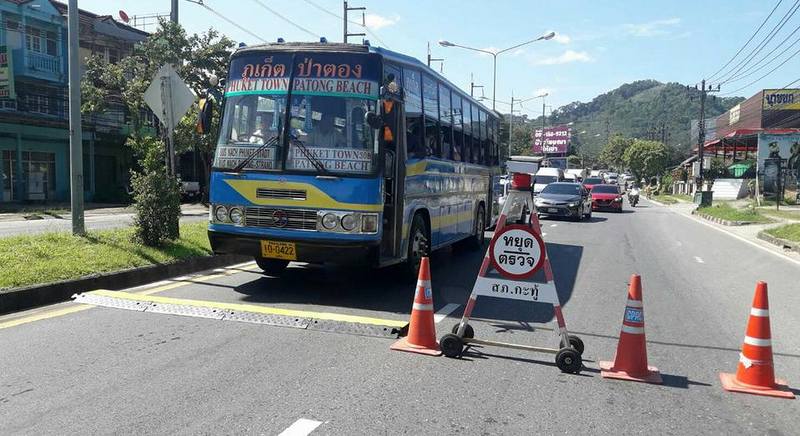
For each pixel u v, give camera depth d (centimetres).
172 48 3005
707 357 609
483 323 717
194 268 997
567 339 557
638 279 542
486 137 1487
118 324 655
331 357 566
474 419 438
